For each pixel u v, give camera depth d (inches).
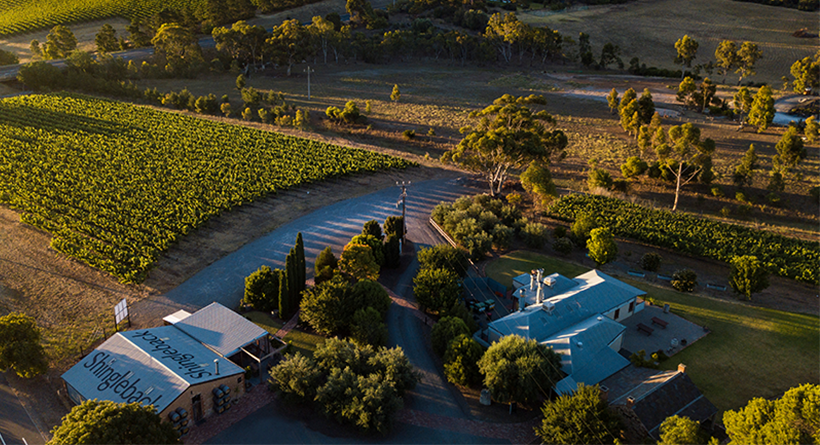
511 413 1839.3
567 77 7263.8
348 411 1707.7
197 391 1715.1
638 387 1768.0
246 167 3996.1
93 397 1690.5
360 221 3309.5
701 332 2252.7
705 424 1753.2
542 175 3304.6
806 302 2536.9
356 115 5310.0
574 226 3051.2
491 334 2118.6
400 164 4195.4
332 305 2137.1
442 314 2282.2
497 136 3275.1
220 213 3240.7
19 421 1732.3
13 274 2591.0
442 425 1779.0
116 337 1921.8
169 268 2709.2
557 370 1843.0
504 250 3024.1
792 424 1379.2
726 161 4443.9
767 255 2871.6
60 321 2260.1
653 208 3563.0
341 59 7775.6
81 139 4488.2
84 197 3395.7
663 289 2618.1
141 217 3139.8
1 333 1822.1
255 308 2379.4
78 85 6107.3
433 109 5930.1
